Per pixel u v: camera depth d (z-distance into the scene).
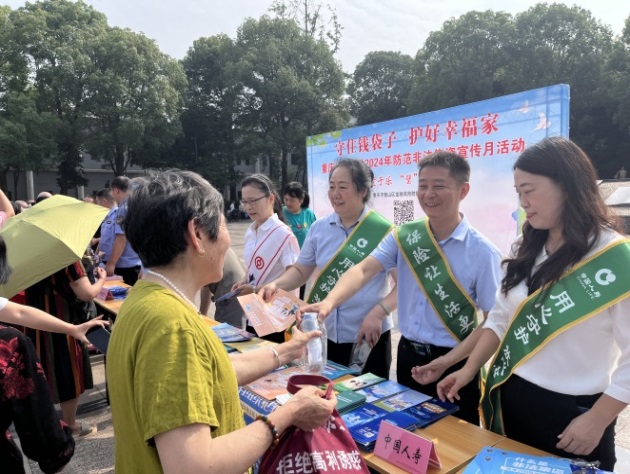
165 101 23.50
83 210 2.70
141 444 0.89
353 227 2.39
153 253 0.97
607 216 1.34
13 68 21.64
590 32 23.89
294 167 32.09
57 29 22.52
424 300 1.94
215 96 29.20
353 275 1.98
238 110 27.36
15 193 24.09
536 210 1.37
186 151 28.64
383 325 2.36
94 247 5.09
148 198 0.96
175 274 1.00
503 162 3.82
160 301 0.92
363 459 1.24
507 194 3.81
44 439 1.45
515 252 1.57
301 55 26.92
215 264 1.04
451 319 1.87
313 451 1.09
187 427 0.82
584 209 1.32
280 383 1.75
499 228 3.88
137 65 22.45
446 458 1.31
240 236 15.73
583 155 1.35
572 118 25.14
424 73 27.19
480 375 1.92
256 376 1.40
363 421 1.48
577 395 1.34
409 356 2.01
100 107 21.89
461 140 4.17
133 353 0.89
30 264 2.32
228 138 28.81
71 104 22.70
